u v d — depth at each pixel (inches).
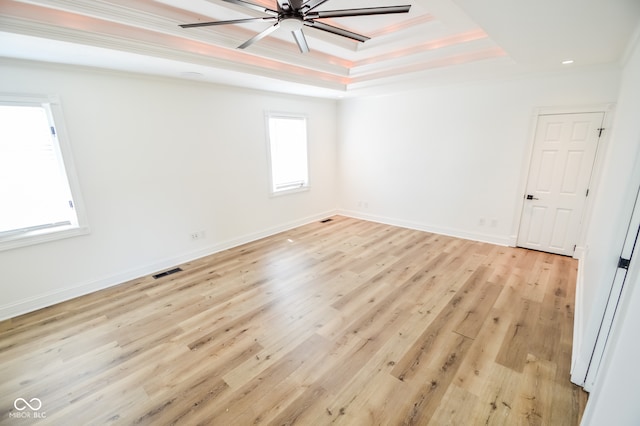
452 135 181.8
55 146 113.2
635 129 63.9
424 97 188.2
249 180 184.5
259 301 117.0
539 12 75.0
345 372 79.7
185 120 149.3
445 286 125.4
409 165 205.2
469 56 137.6
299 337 94.7
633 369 33.8
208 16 103.9
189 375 79.9
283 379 77.9
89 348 91.5
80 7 81.2
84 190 121.2
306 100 210.5
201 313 109.4
